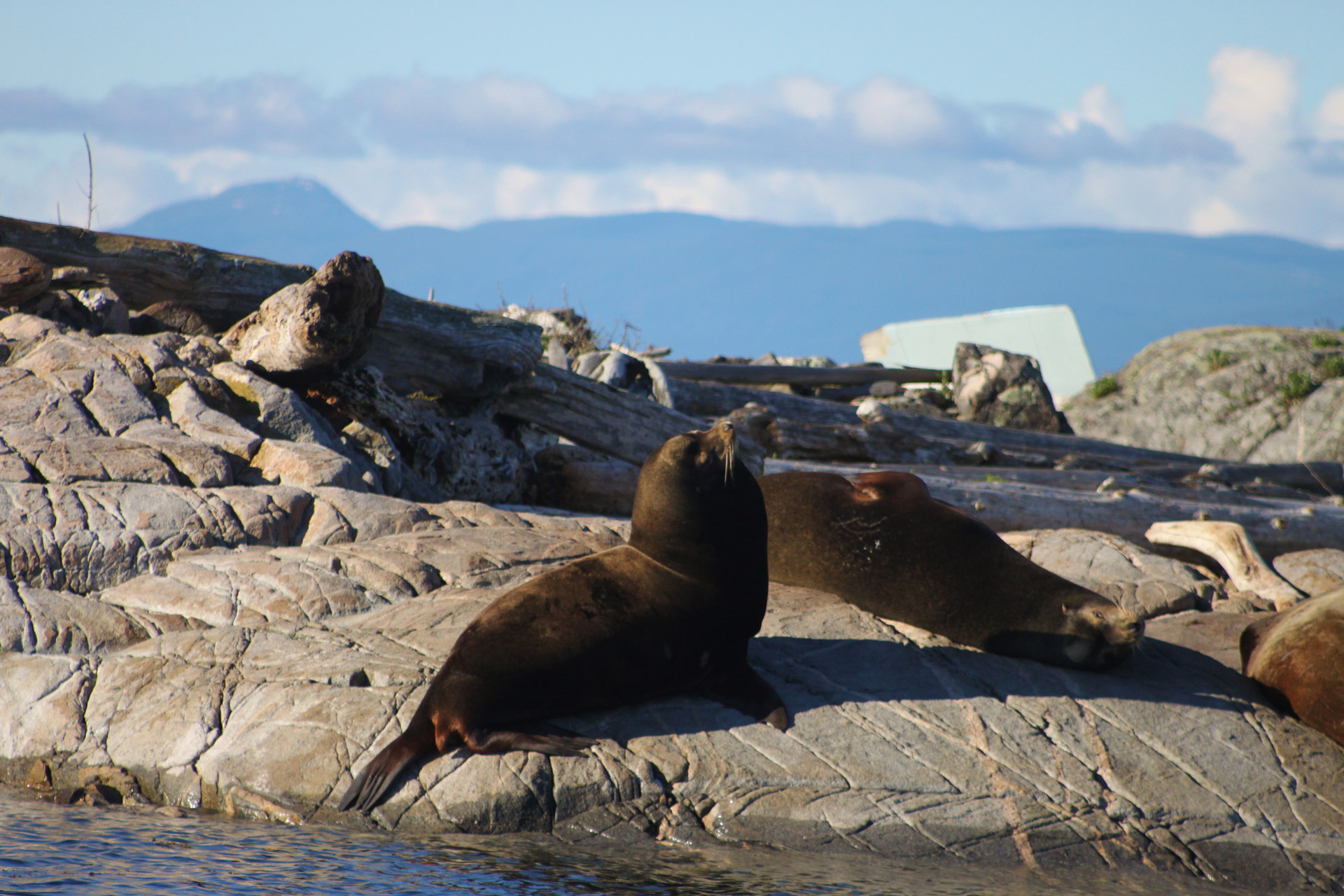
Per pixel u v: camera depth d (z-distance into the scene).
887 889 15.79
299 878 14.44
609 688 19.47
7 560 23.73
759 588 21.09
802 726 20.02
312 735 18.62
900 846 17.86
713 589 20.50
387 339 41.97
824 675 22.02
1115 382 135.75
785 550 26.86
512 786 17.83
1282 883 18.05
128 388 31.86
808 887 15.59
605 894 14.65
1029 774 19.56
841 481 27.02
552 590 19.70
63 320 36.44
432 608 22.98
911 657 23.06
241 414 33.75
